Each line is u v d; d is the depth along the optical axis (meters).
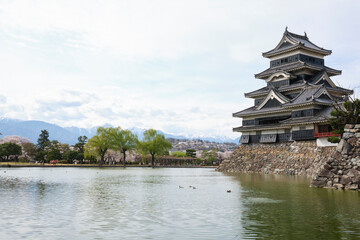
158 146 141.88
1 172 80.06
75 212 23.27
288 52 85.00
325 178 37.88
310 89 70.44
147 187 41.81
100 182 49.97
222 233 17.33
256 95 86.06
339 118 41.97
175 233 17.33
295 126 67.50
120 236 16.78
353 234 16.95
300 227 18.53
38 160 149.50
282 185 42.19
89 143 132.75
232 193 34.34
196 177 62.19
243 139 83.62
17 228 18.42
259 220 20.41
